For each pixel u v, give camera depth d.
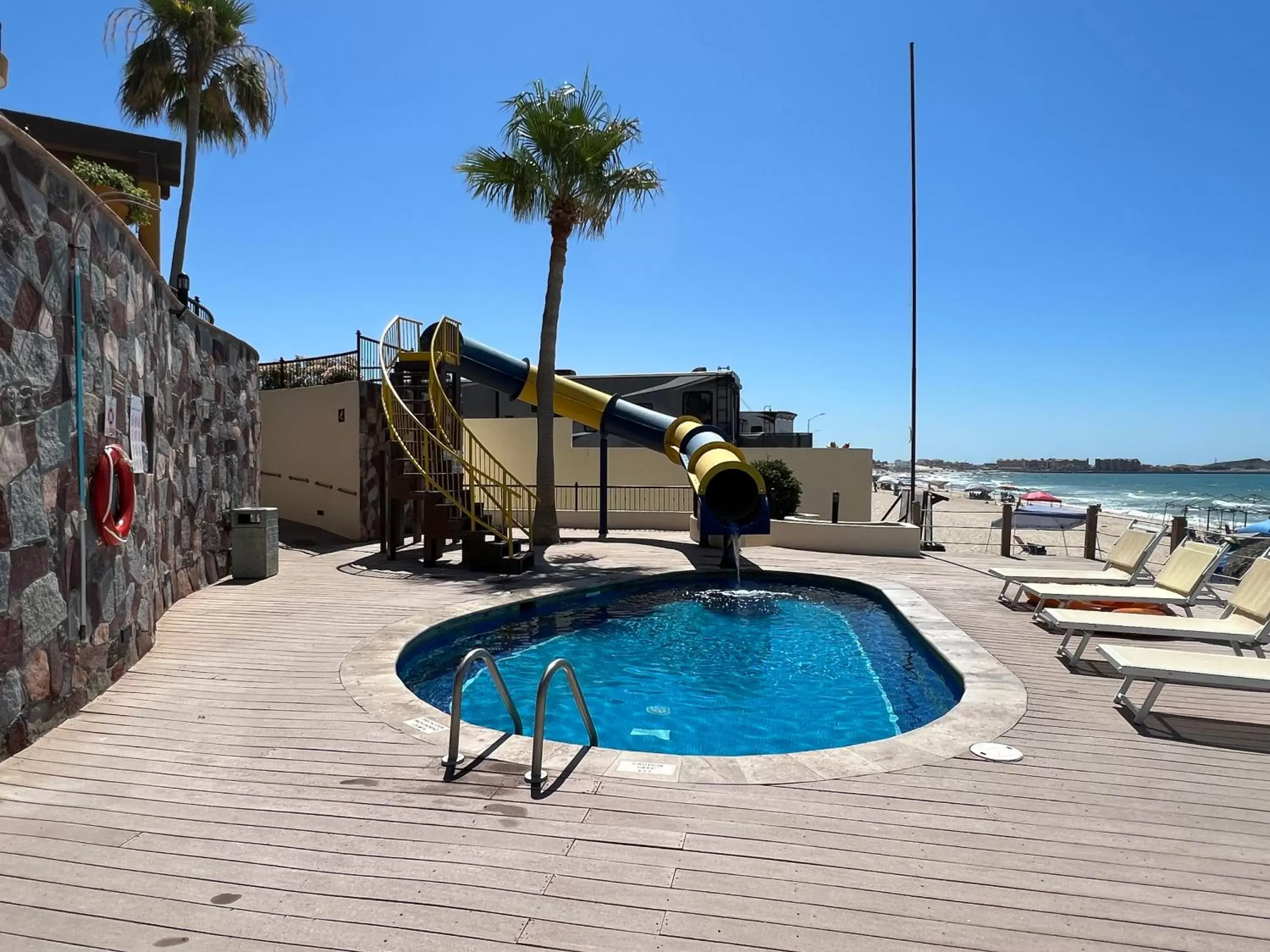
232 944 2.64
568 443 20.06
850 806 3.80
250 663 6.39
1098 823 3.64
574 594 10.38
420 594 9.69
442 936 2.70
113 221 5.73
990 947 2.67
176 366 8.62
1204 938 2.74
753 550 14.95
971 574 12.00
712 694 7.20
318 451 16.97
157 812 3.67
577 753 4.45
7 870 3.12
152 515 7.05
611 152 14.77
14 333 4.21
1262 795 3.98
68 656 4.95
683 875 3.12
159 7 16.27
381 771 4.17
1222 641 6.15
